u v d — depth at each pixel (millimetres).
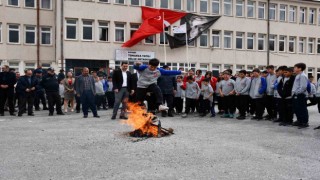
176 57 35750
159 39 34969
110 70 26203
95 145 7992
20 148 7645
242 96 14320
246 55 39750
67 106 18859
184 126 11680
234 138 9180
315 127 11594
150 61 9352
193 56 36750
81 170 5855
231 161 6566
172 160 6586
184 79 16484
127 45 32219
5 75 15539
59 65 31047
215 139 8969
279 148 7871
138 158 6727
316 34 44156
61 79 20203
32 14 31391
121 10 33312
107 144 8109
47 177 5445
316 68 44188
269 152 7426
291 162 6551
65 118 14234
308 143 8516
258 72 14086
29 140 8641
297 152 7453
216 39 38281
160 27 30938
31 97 15734
